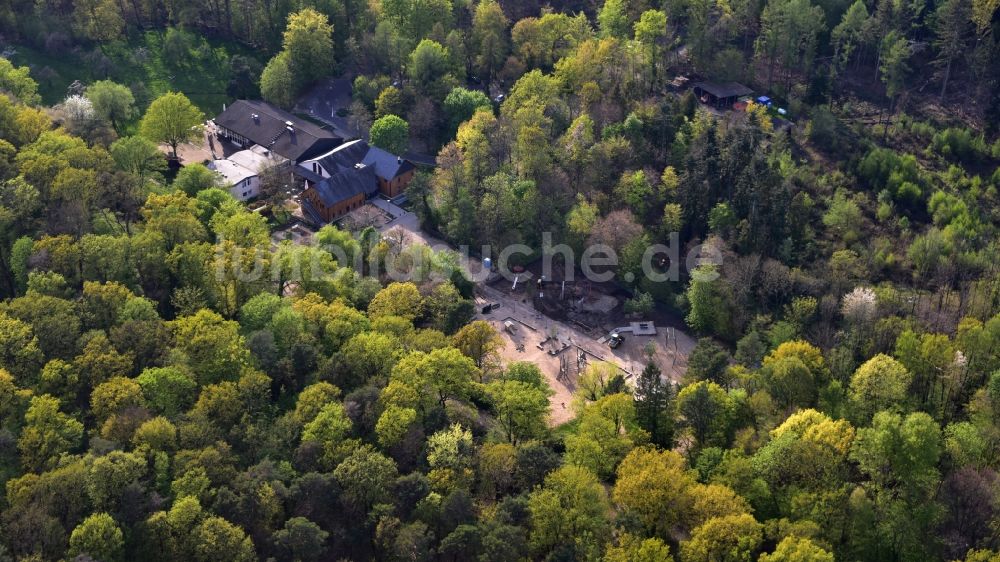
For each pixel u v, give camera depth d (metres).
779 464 169.12
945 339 199.12
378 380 188.88
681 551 155.00
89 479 160.25
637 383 197.25
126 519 156.88
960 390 198.00
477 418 191.50
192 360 193.12
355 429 178.62
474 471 170.75
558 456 180.00
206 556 150.50
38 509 154.25
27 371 187.38
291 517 161.50
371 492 163.12
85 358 187.88
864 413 190.00
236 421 180.12
